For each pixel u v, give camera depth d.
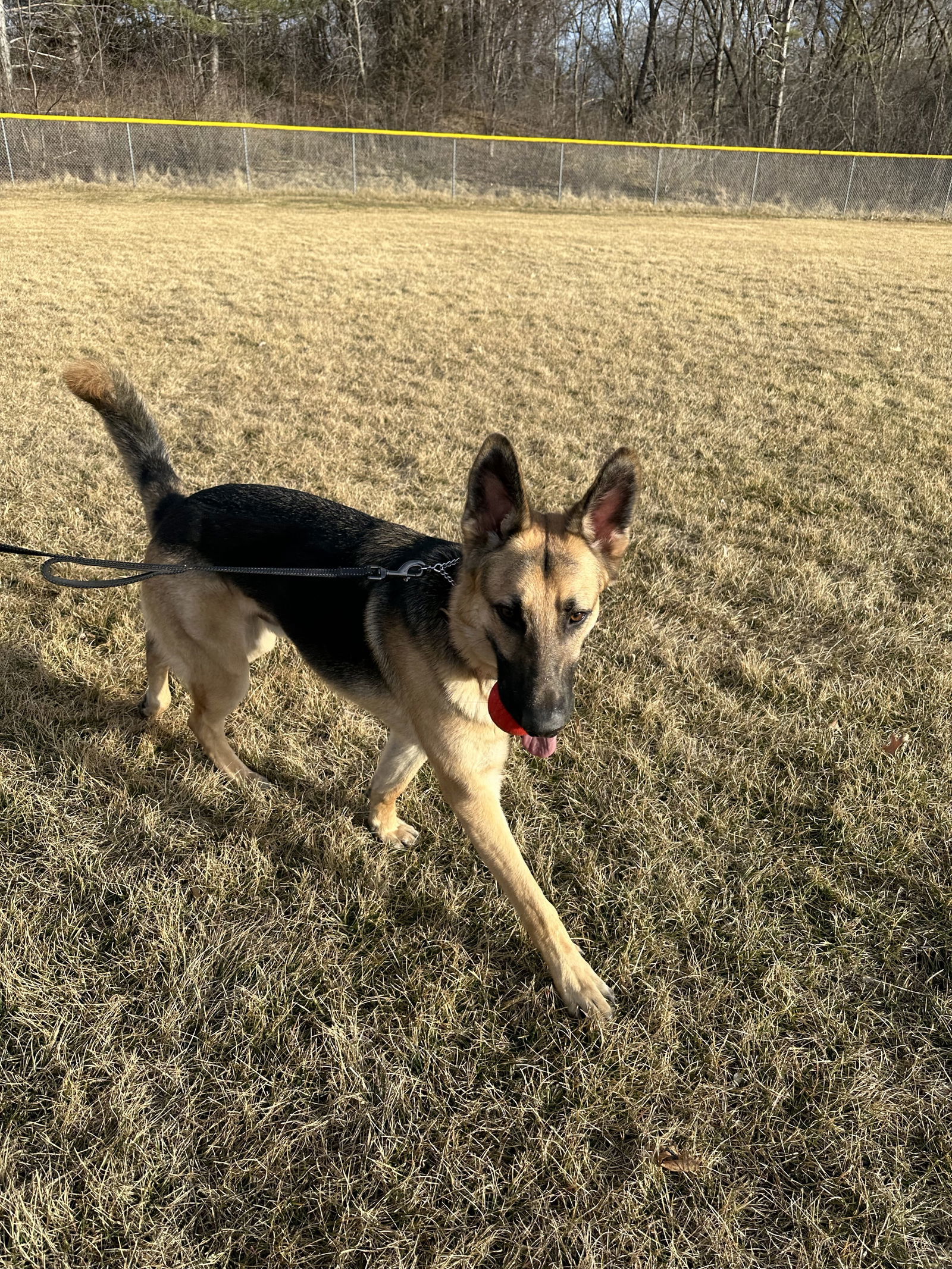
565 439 7.23
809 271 15.57
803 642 4.54
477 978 2.71
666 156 29.06
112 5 35.03
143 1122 2.28
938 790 3.46
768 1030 2.55
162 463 3.65
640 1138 2.29
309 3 36.50
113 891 3.00
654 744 3.79
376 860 3.16
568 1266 2.04
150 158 27.06
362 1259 2.04
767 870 3.09
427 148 29.41
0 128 24.88
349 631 3.00
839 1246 2.07
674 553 5.43
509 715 2.53
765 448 7.16
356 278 13.43
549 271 14.89
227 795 3.47
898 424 7.68
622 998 2.70
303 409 7.72
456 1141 2.28
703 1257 2.06
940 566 5.20
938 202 28.55
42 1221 2.07
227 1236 2.06
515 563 2.52
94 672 4.05
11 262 13.18
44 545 5.15
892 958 2.79
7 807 3.30
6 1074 2.40
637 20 42.50
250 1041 2.51
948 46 36.56
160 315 10.65
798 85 37.94
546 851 3.22
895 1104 2.38
